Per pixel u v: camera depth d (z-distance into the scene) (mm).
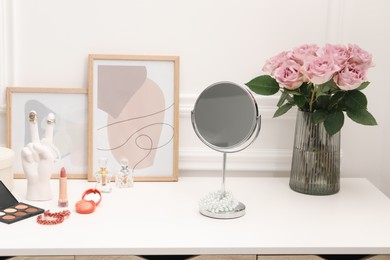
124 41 2086
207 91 1775
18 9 2035
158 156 2100
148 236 1604
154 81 2084
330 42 2137
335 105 1909
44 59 2074
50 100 2070
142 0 2064
